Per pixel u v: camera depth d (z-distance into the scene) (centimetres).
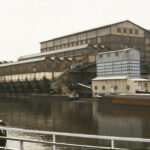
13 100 7906
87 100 6650
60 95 7369
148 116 3466
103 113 3959
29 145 1844
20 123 3125
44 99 7844
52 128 2720
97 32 9325
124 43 9081
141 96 4444
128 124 2838
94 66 8206
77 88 7644
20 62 10025
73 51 8969
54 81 8019
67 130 2580
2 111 4619
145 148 1725
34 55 11494
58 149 1708
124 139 759
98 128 2639
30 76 8956
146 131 2402
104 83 6781
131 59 6450
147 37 9725
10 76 10112
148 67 8206
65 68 8369
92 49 8425
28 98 8812
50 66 8544
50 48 11850
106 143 1905
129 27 9238
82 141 1988
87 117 3538
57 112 4300
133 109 4419
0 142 1761
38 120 3378
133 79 6253
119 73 6656
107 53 6988
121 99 4838
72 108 4884
